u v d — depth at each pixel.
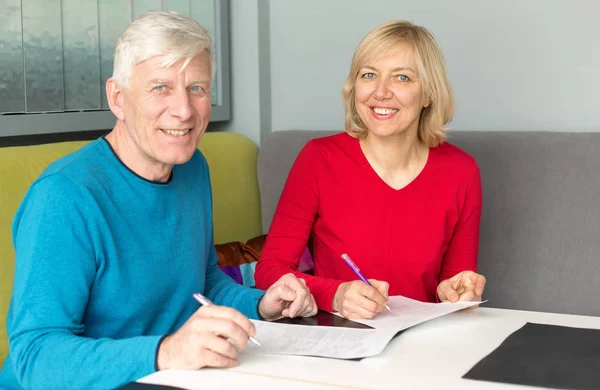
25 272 1.19
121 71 1.29
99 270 1.26
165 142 1.30
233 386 1.01
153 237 1.35
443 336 1.27
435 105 1.84
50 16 2.02
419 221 1.82
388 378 1.05
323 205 1.87
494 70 2.46
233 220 2.46
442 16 2.51
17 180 1.64
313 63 2.73
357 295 1.40
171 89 1.29
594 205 2.13
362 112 1.82
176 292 1.41
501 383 1.02
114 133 1.38
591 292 2.12
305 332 1.29
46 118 2.00
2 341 1.55
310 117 2.76
